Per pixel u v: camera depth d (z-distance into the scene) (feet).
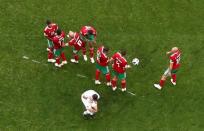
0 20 187.01
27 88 167.02
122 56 158.30
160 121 161.79
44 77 171.01
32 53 177.78
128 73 175.52
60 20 190.19
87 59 178.81
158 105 166.40
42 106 162.50
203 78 175.22
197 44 186.80
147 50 183.42
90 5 196.85
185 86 172.65
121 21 192.65
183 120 162.61
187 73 176.55
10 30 184.03
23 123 157.38
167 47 184.75
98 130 157.89
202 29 192.54
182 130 159.63
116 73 163.43
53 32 164.76
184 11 198.29
